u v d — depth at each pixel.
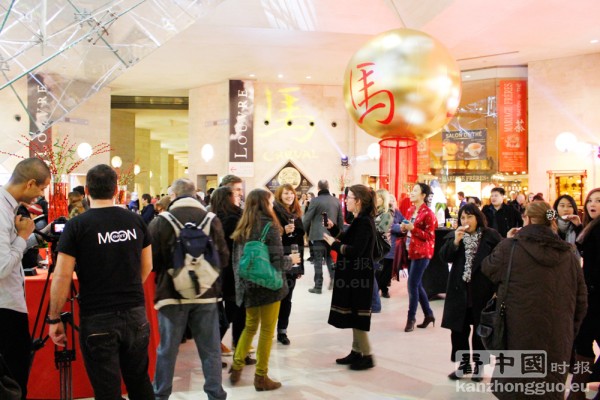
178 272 2.64
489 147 15.28
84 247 2.13
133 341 2.21
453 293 3.48
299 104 16.47
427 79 4.58
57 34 4.64
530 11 10.12
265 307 3.24
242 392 3.22
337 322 3.67
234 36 11.14
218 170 16.25
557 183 14.18
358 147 16.64
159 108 18.86
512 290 2.50
